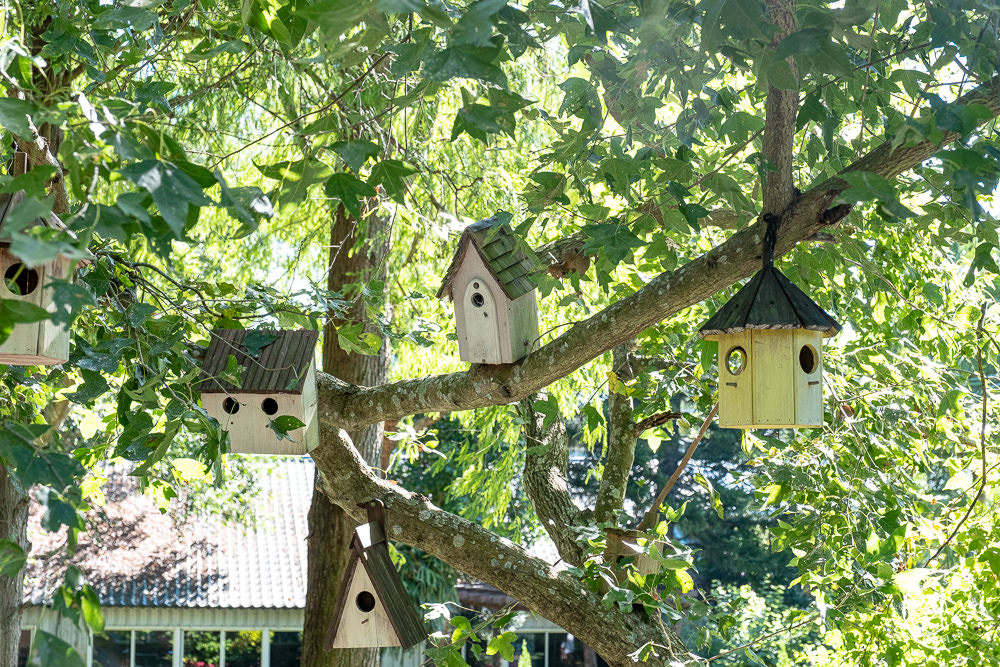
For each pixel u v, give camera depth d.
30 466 2.10
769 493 5.25
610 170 3.37
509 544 5.09
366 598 4.52
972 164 2.49
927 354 5.74
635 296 3.93
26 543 5.35
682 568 4.18
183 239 2.05
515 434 9.35
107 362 3.26
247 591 15.43
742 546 20.27
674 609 4.48
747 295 3.62
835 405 5.42
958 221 3.73
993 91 3.14
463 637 4.33
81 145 2.02
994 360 5.28
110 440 4.02
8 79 2.24
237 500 12.47
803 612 5.03
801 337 3.62
